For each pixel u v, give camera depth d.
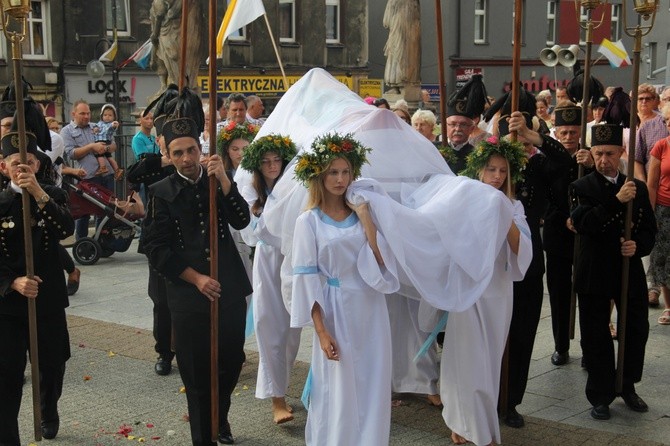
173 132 5.66
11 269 5.80
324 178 5.38
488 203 5.68
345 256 5.35
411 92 23.14
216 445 5.79
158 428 6.52
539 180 6.81
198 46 19.69
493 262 5.64
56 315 6.09
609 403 6.64
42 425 6.29
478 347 5.80
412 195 6.09
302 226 5.37
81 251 12.96
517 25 6.35
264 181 6.88
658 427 6.46
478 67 42.12
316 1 35.59
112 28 29.80
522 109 7.09
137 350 8.49
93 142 14.12
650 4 6.52
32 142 5.86
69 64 29.81
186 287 5.67
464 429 5.84
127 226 13.36
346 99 7.45
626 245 6.47
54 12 29.38
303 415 6.78
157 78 31.91
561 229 7.73
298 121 7.32
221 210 5.74
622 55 18.31
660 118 9.63
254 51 34.09
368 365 5.37
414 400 7.09
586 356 6.65
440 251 5.64
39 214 5.83
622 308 6.58
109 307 10.31
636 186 6.63
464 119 7.40
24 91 6.45
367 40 37.34
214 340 5.61
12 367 5.77
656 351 8.28
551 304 7.91
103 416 6.77
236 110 10.10
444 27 41.34
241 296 5.85
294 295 5.34
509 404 6.44
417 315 6.81
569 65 14.48
